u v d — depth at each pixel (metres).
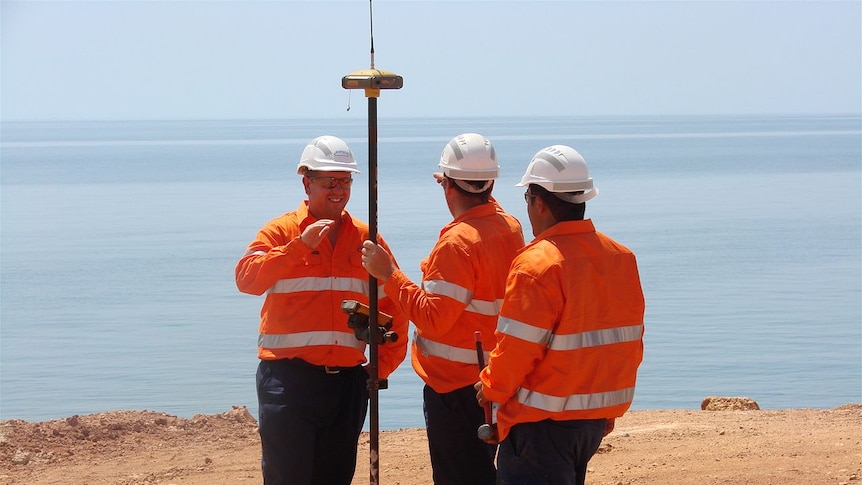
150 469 8.07
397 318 6.20
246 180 114.25
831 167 133.25
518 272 4.95
